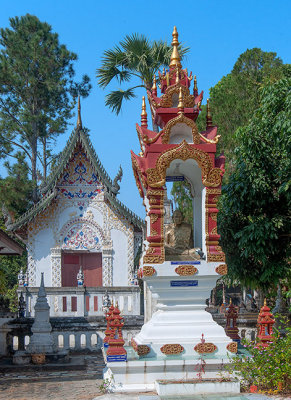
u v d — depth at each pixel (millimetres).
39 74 38656
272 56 28281
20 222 26250
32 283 26656
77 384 11992
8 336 17344
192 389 8859
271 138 13289
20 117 37875
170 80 11125
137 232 27688
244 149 13289
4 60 37438
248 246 13047
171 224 11180
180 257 10430
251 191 13141
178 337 9758
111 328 9336
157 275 9844
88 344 18172
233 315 11859
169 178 11359
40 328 15477
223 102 26875
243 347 11086
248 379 9195
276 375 8859
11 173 36562
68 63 40156
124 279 27312
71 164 27562
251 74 26922
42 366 14711
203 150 10227
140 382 9219
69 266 27797
